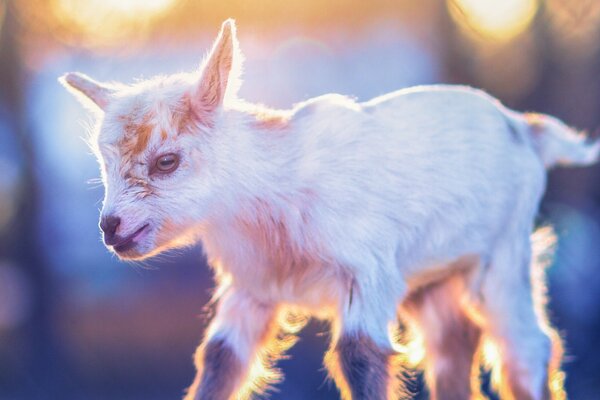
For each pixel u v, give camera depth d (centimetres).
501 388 889
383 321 765
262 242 777
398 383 770
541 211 1864
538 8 2092
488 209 840
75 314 1911
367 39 2250
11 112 1867
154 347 1850
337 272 771
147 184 734
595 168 1952
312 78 2181
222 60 743
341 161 773
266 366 836
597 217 1916
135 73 1884
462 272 874
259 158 761
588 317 1705
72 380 1805
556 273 1745
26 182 1889
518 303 874
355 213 766
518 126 901
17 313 1938
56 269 1919
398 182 786
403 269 812
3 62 1817
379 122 799
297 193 765
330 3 2195
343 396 768
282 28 2142
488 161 838
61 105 2091
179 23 1891
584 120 2067
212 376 798
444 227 814
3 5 1770
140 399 1717
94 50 1858
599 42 2058
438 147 811
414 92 836
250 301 816
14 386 1803
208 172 748
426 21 2156
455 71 2100
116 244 734
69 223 2130
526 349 872
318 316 825
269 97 2159
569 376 1628
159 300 1944
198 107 745
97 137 753
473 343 912
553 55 2084
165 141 735
